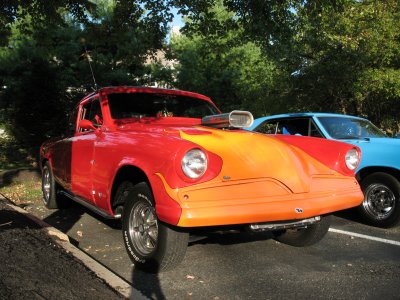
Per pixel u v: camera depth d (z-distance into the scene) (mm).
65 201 6523
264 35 9273
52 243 4016
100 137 4531
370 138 5879
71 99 13328
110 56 13812
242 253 4457
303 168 3822
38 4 9844
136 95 5105
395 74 10234
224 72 15469
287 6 8875
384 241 5016
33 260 3463
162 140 3482
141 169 3502
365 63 10562
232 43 11023
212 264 4094
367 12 10242
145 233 3766
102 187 4324
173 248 3475
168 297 3311
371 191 5762
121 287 3137
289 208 3406
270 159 3678
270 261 4207
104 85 13367
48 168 6617
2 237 4070
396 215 5469
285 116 6730
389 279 3744
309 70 11367
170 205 3135
